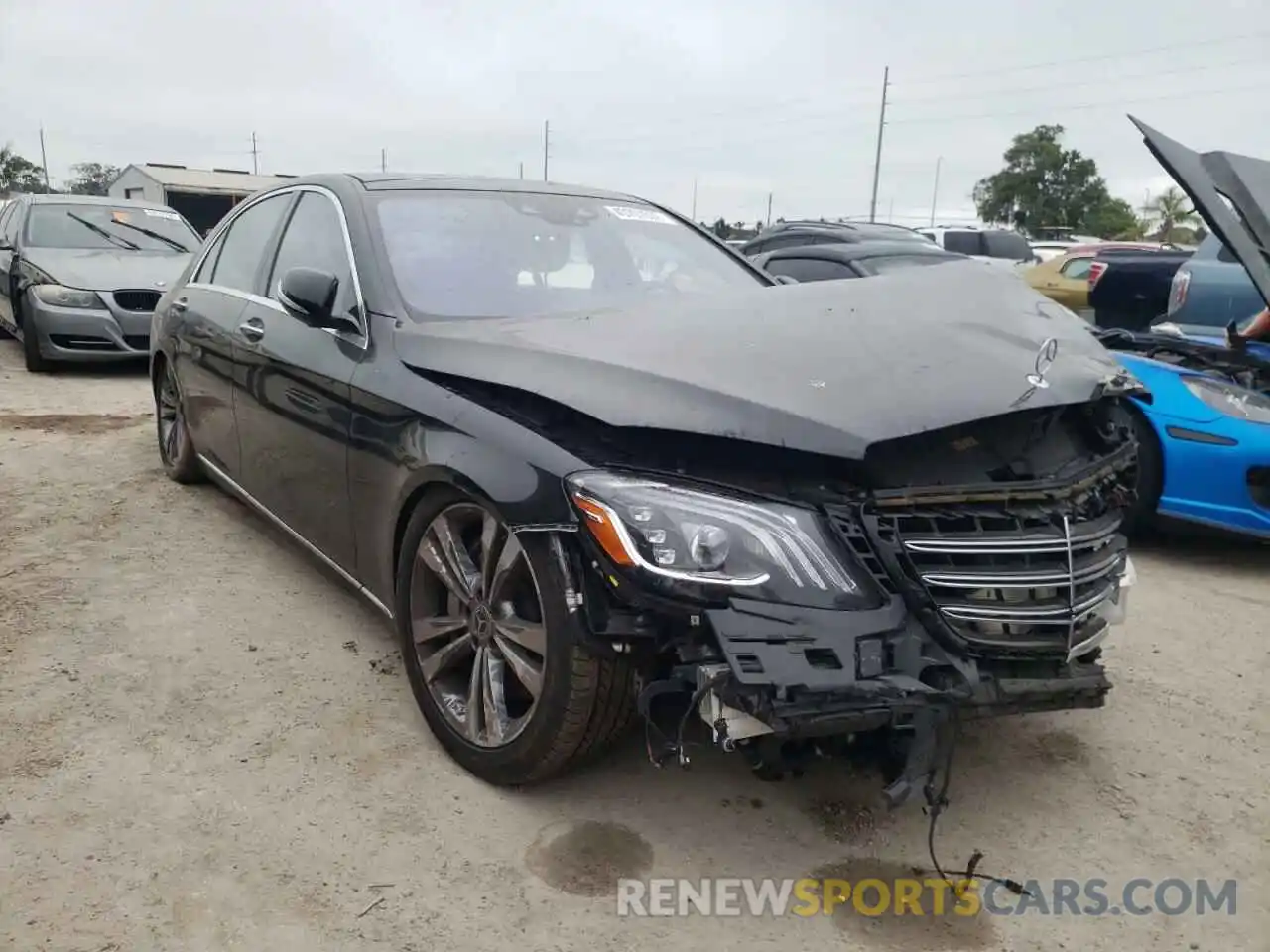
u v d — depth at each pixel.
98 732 2.97
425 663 2.93
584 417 2.47
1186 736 3.18
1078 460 2.65
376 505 3.09
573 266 3.60
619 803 2.71
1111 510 2.71
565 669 2.40
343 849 2.48
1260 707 3.38
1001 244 18.62
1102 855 2.58
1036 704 2.39
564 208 3.91
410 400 2.89
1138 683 3.54
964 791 2.84
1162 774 2.96
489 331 2.92
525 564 2.55
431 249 3.42
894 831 2.64
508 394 2.68
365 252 3.34
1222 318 7.54
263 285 4.10
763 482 2.32
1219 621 4.12
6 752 2.84
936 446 2.41
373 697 3.23
